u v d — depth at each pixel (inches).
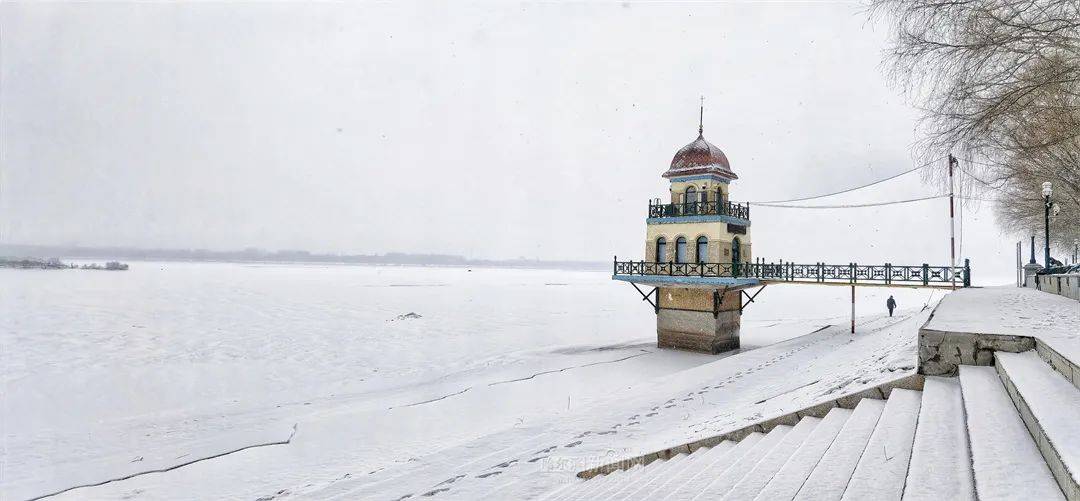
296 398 1061.8
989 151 487.2
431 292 4534.9
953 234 999.0
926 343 296.0
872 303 3405.5
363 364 1417.3
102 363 1433.3
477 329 2119.8
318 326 2186.3
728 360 858.8
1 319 2235.5
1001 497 136.9
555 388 970.1
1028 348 277.3
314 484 559.2
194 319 2375.7
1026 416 191.2
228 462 657.6
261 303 3208.7
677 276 1225.4
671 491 260.5
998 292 779.4
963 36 413.1
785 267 1157.7
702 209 1235.9
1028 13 390.6
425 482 414.6
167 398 1082.7
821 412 313.9
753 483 225.6
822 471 211.0
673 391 650.2
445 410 839.1
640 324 2300.7
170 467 655.8
